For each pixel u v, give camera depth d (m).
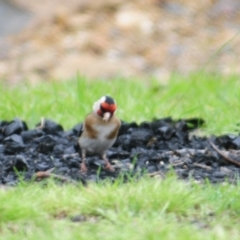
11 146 11.66
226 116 13.54
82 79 16.62
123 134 12.67
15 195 9.13
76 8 28.62
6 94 15.45
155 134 12.42
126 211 8.84
